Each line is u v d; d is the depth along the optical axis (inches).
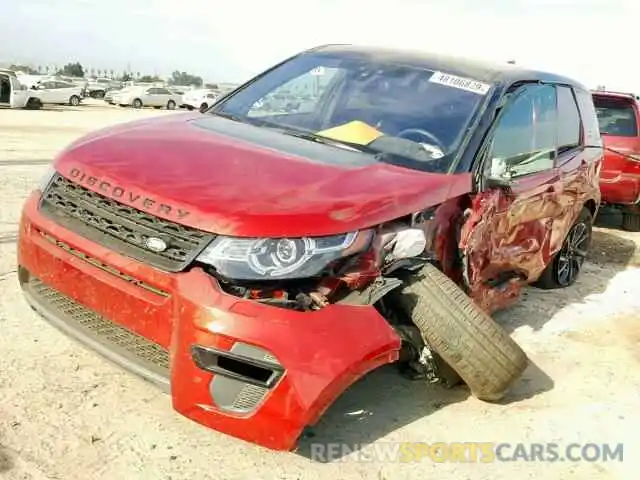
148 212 120.7
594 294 254.8
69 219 132.0
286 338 111.7
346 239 121.3
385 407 150.3
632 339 211.2
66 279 128.8
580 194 235.5
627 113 366.0
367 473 127.5
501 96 181.0
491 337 139.3
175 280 116.1
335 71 191.9
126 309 120.6
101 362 152.9
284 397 111.3
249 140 155.6
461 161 158.6
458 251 154.1
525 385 171.3
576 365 187.5
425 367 152.0
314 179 133.3
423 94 179.3
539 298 242.5
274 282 115.3
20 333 162.2
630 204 365.7
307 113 178.4
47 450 121.6
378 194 132.2
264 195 123.0
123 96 1763.0
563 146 227.1
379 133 165.9
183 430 132.6
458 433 144.6
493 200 163.9
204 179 127.3
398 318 143.2
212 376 113.7
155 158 136.1
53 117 992.2
